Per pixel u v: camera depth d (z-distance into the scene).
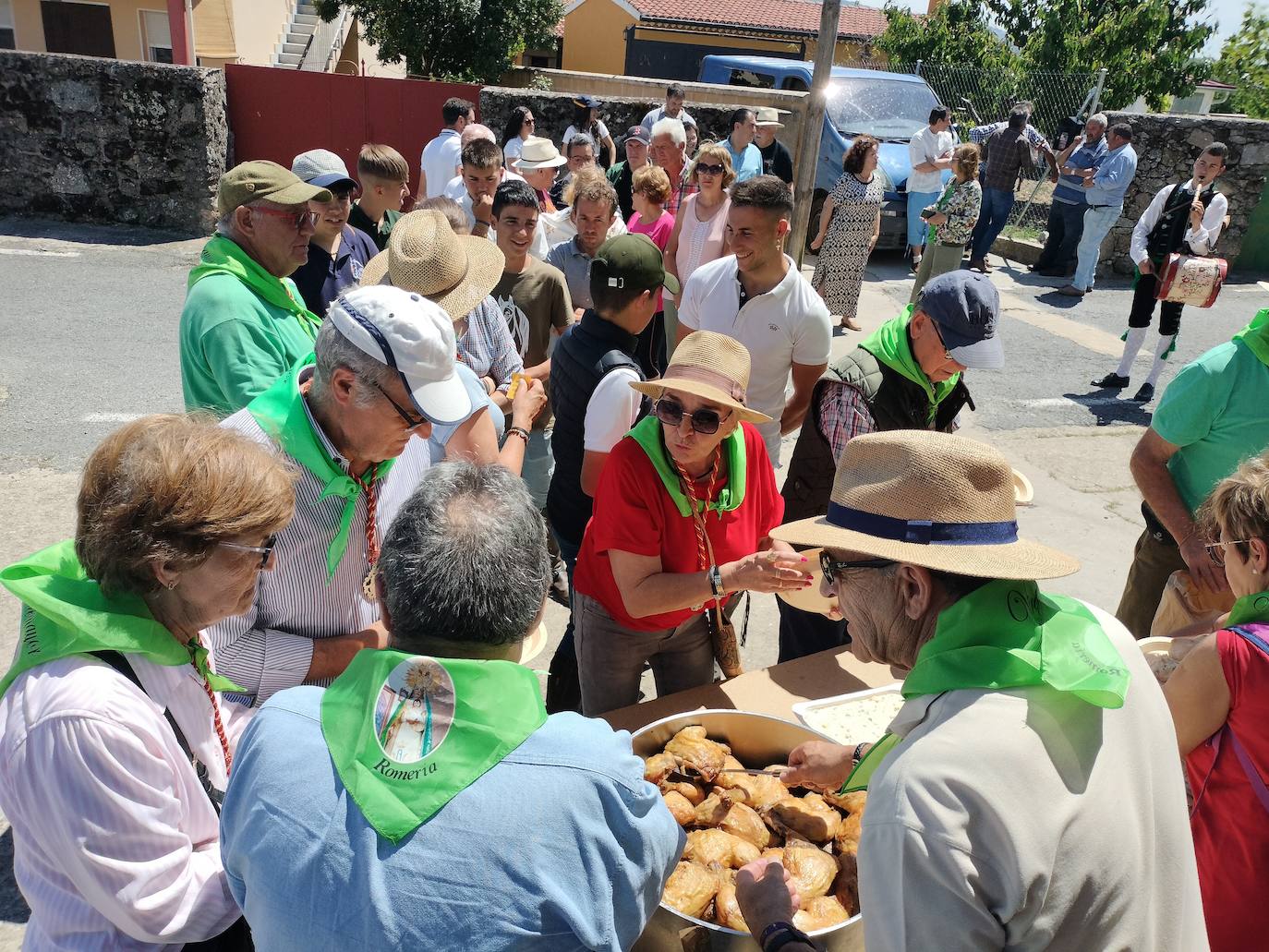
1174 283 6.52
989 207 10.76
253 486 1.41
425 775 1.12
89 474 1.37
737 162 8.82
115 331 7.20
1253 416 2.72
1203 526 2.03
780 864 1.59
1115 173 9.61
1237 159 10.84
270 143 11.05
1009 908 1.14
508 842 1.10
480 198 5.39
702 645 2.66
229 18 15.61
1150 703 1.37
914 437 1.34
